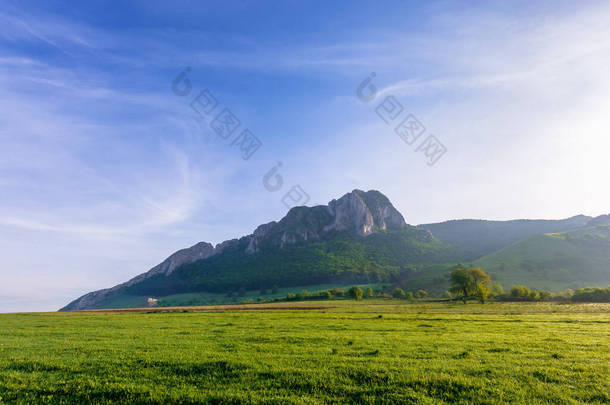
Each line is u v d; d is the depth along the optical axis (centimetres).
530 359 1644
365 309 7488
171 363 1602
